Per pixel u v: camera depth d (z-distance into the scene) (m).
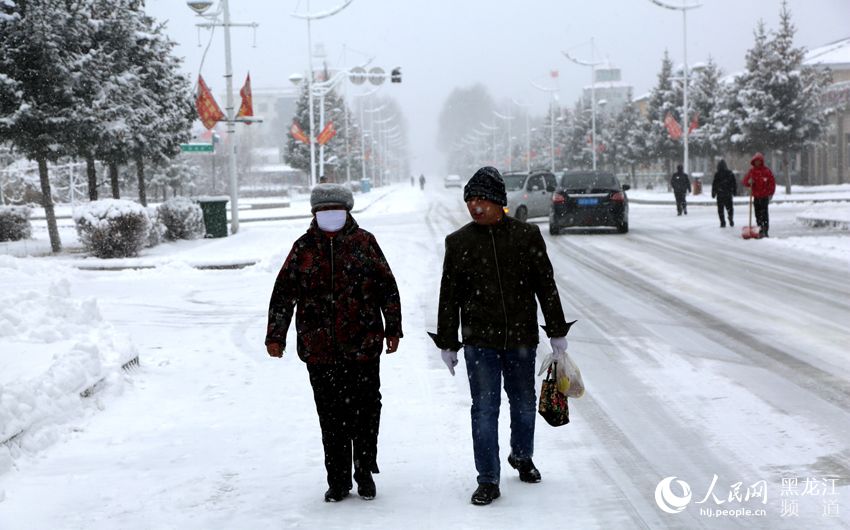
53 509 5.00
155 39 28.12
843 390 7.21
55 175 60.69
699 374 7.95
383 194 76.56
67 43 23.62
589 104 88.25
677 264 16.53
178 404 7.57
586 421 6.59
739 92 47.12
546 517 4.68
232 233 27.48
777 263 16.27
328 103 77.38
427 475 5.49
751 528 4.45
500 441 6.12
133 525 4.74
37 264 17.83
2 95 22.69
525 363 5.12
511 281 5.02
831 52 70.19
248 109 27.52
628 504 4.84
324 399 5.05
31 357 7.64
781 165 63.66
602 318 11.12
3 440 5.84
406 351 9.50
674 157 63.53
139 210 21.17
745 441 5.93
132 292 15.26
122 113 25.55
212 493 5.25
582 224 23.17
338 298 4.96
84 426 6.82
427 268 17.06
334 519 4.76
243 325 11.79
